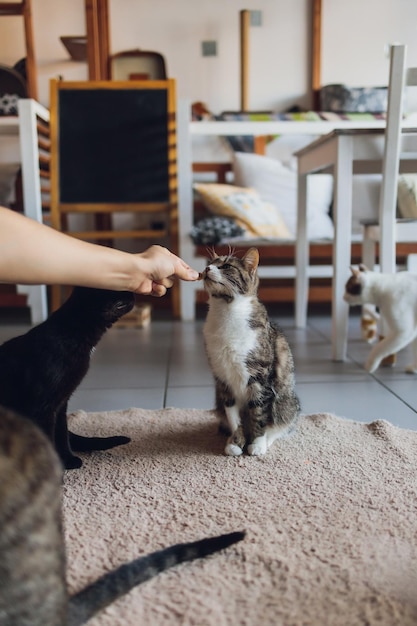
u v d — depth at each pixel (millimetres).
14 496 477
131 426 1354
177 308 2922
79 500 977
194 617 669
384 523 878
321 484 1018
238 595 709
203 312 3205
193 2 3463
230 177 3598
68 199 2857
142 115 2846
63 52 3500
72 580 741
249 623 659
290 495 979
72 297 1079
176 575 751
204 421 1390
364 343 2271
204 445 1231
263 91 3580
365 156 1864
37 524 498
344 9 3496
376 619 663
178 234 2844
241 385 1215
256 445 1174
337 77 3574
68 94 2838
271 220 3100
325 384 1710
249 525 877
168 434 1304
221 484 1030
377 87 3426
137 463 1137
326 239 2859
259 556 789
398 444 1192
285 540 832
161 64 3504
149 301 3344
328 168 2277
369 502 946
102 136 2850
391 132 1782
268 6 3482
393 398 1562
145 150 2850
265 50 3533
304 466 1100
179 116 2791
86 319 1056
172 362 2020
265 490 1000
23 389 1010
